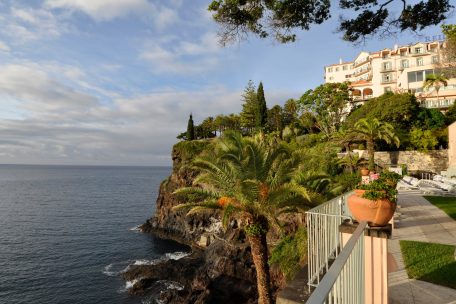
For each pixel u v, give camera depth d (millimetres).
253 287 26344
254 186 12039
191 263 33719
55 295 28953
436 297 5910
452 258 7793
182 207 14211
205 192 14195
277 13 8586
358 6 9695
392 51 72625
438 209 14859
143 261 38344
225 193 13297
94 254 41281
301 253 16094
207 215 44938
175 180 54031
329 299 2504
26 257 39875
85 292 29438
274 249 20094
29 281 32188
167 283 30422
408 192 22594
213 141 13102
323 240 5645
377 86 72562
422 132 40156
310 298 1761
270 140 13578
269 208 12961
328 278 2127
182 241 47156
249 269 27688
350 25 9992
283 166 12805
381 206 4359
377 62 72938
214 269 28531
